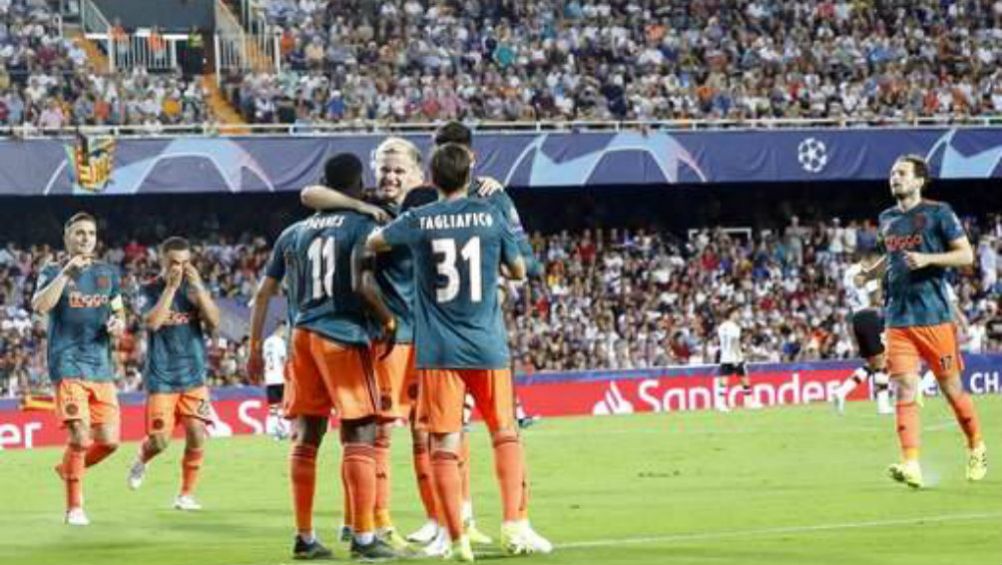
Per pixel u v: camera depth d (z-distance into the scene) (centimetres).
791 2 14238
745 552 3250
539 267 3369
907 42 14088
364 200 3541
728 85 13500
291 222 13100
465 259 3195
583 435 8350
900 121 13125
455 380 3197
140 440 9394
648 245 13288
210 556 3519
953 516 3931
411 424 3572
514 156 12412
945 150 13050
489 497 4941
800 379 11619
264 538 3959
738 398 11406
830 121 13088
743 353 11775
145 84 12475
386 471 3544
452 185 3234
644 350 12581
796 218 13562
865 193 14125
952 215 4719
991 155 13100
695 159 12700
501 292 3497
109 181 11569
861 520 3894
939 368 4806
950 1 14412
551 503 4653
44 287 4409
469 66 13375
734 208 13988
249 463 7088
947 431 7788
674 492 4953
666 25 13950
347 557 3419
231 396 9925
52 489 5947
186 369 5019
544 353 12238
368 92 12888
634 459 6575
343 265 3353
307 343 3394
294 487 3409
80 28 13425
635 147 12600
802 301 13150
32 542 3938
